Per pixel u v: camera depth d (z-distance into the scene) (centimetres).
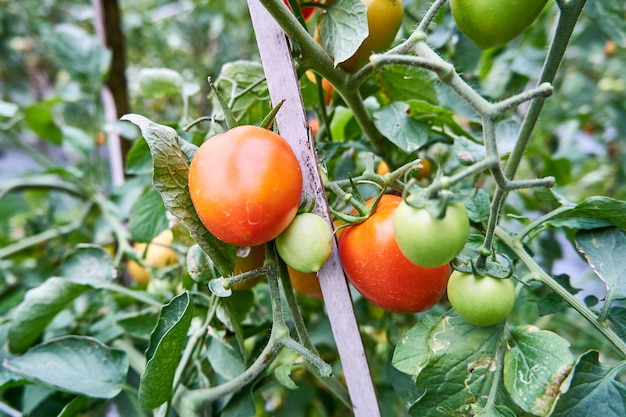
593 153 90
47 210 100
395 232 33
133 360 55
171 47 127
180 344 41
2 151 158
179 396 46
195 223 38
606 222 42
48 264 75
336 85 44
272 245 39
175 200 38
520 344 38
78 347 49
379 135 49
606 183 98
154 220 53
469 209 44
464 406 38
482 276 36
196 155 36
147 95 59
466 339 38
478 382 38
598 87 100
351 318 37
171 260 60
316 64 41
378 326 58
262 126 37
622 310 41
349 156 54
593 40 79
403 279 37
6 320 57
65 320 61
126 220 74
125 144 78
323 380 43
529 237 45
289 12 38
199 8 120
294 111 38
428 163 54
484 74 76
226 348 46
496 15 37
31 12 130
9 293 75
